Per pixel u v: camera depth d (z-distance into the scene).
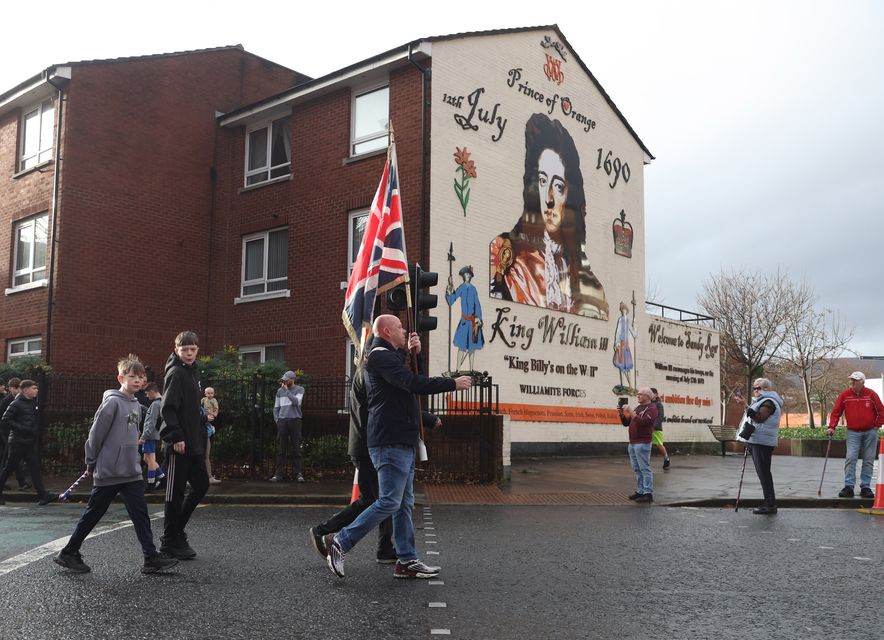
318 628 4.88
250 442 14.88
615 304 23.17
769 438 10.82
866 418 12.17
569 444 20.73
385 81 18.50
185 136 20.80
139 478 6.52
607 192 23.23
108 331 18.84
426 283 9.12
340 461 14.58
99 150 19.05
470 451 14.16
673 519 10.06
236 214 21.30
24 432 11.56
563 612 5.35
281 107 20.31
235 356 17.52
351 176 18.72
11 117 20.97
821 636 4.88
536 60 20.75
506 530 9.00
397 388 6.24
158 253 19.95
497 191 19.11
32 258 19.75
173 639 4.63
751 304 37.94
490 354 18.48
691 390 27.17
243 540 8.15
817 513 10.93
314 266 19.19
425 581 6.25
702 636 4.84
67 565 6.43
